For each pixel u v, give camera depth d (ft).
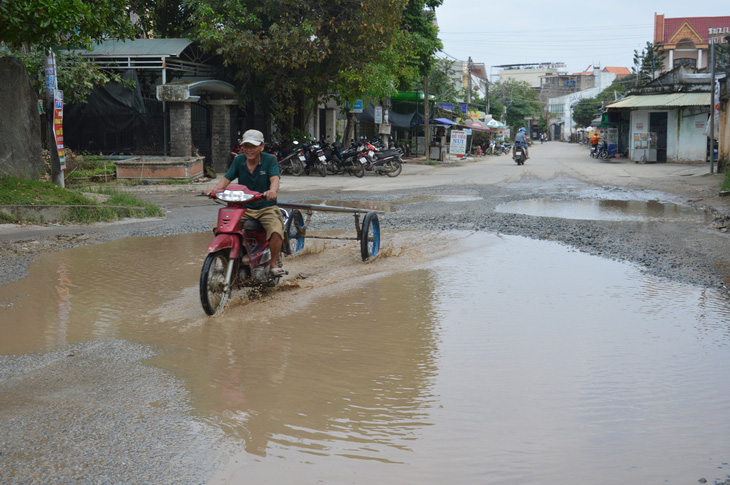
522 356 14.47
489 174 81.30
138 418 11.10
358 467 9.43
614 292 20.36
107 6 39.52
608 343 15.38
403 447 10.08
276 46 71.36
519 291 20.57
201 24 71.67
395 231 32.86
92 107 76.43
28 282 21.90
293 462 9.56
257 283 20.29
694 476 9.16
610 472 9.28
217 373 13.41
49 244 29.17
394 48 86.58
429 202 46.75
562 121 384.68
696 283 21.49
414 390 12.48
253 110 88.33
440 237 30.83
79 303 19.21
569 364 13.92
